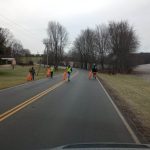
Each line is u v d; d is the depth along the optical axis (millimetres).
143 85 39688
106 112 14633
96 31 108188
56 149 4180
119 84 38781
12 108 15234
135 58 99000
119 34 93375
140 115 14430
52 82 36250
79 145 4398
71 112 14344
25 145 8469
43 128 10734
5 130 10336
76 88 28031
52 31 125125
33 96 20844
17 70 81562
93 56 115875
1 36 68188
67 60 162875
